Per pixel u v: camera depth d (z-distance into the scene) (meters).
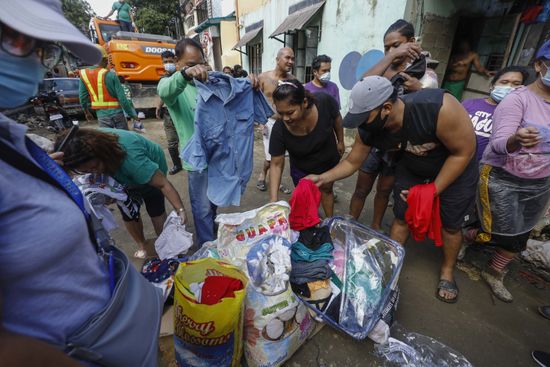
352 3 4.72
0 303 0.43
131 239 2.60
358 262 1.51
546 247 2.22
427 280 2.13
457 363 1.51
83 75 4.10
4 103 0.56
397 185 1.94
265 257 1.40
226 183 1.91
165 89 1.74
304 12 5.89
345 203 3.27
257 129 6.62
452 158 1.54
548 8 3.29
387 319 1.54
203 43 14.85
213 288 1.26
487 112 2.08
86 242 0.63
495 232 1.88
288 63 2.79
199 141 1.69
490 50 3.91
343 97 5.35
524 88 1.63
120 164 1.56
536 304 1.92
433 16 3.77
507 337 1.69
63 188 0.61
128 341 0.71
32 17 0.50
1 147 0.49
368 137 1.73
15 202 0.48
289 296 1.39
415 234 1.76
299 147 2.03
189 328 1.18
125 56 7.52
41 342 0.45
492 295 1.99
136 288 0.80
